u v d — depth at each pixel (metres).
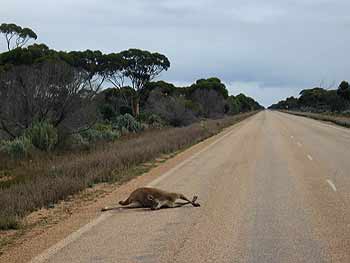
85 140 30.48
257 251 8.38
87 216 11.66
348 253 8.17
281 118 92.19
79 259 8.20
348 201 12.70
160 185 16.03
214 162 22.41
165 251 8.49
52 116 30.53
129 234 9.75
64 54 51.91
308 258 7.94
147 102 66.19
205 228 10.09
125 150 24.56
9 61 46.59
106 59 61.66
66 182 15.09
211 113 83.88
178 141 31.83
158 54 68.69
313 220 10.62
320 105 136.12
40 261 8.17
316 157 23.89
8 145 25.22
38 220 11.43
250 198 13.37
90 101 32.66
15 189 14.69
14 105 29.25
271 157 24.20
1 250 9.04
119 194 14.58
